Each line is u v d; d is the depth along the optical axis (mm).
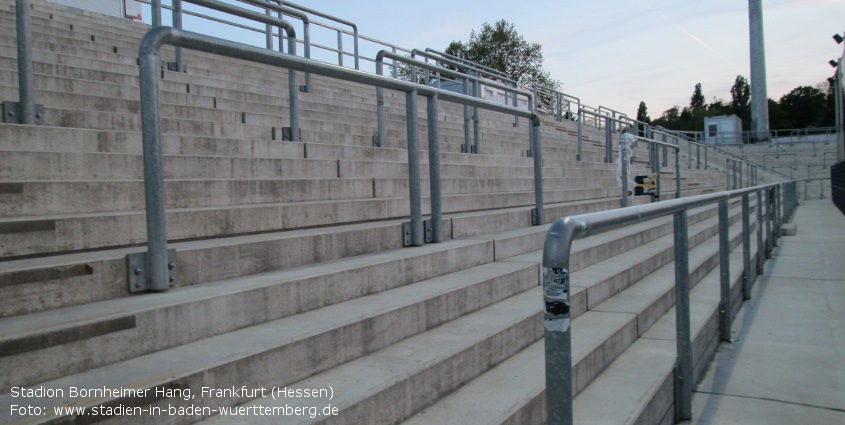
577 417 2570
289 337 2242
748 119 87875
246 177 4109
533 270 4094
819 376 3711
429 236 4062
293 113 5348
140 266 2416
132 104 4875
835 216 14977
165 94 5418
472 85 11766
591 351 3004
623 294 4473
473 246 4023
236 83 7297
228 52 2781
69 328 1870
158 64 2482
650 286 4789
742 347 4332
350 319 2506
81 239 2645
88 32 8070
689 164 17250
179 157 3697
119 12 11023
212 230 3139
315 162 4652
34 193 2775
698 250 6727
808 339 4477
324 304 2795
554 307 1663
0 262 2281
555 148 11922
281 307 2576
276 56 2994
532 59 46406
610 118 11914
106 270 2320
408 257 3381
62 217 2615
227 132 5012
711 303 4566
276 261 2986
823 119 80062
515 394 2461
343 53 10516
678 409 3135
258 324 2461
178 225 2973
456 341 2715
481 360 2734
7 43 6129
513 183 6938
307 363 2252
